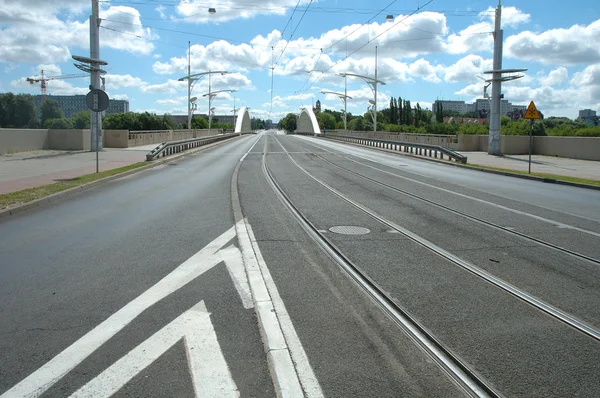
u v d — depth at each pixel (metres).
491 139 32.44
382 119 132.25
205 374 3.76
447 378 3.74
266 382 3.66
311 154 33.97
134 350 4.14
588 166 24.38
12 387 3.56
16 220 9.75
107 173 17.75
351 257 7.16
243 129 119.31
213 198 12.94
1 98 67.25
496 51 30.94
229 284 5.89
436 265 6.82
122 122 73.88
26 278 6.08
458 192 14.96
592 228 9.56
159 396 3.45
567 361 4.04
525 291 5.79
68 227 9.12
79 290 5.64
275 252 7.38
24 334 4.46
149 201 12.34
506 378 3.75
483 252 7.58
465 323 4.80
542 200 13.49
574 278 6.32
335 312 5.02
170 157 26.67
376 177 19.16
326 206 11.82
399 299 5.45
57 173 17.56
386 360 4.01
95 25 29.44
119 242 7.97
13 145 28.06
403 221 10.02
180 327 4.62
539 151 33.22
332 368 3.86
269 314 4.92
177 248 7.59
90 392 3.50
